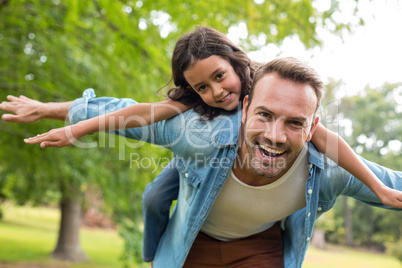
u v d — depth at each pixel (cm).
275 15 599
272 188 233
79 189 1305
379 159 3309
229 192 241
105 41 584
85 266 1695
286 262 272
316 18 585
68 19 513
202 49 248
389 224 3566
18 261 1638
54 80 770
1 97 759
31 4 630
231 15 588
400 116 3472
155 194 280
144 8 518
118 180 892
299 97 201
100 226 3222
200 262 274
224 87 248
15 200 1527
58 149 891
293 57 213
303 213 257
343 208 3772
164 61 548
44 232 2750
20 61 748
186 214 255
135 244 930
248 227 265
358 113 3581
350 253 3319
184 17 525
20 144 888
